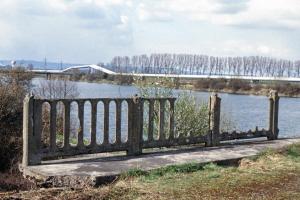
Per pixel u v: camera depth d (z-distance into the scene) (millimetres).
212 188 7898
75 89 31797
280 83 94000
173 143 11984
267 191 7801
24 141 9477
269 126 14969
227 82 86688
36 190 7562
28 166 9320
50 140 9703
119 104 10734
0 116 14602
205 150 12023
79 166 9406
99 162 9914
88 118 24359
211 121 12922
